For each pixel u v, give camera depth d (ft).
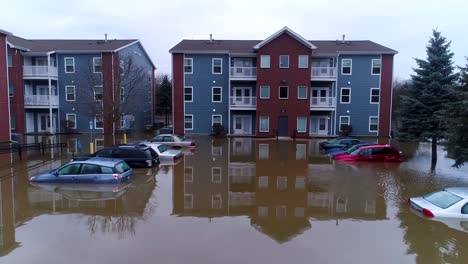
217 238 31.24
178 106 125.39
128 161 62.54
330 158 76.43
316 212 39.29
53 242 30.19
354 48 124.26
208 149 90.22
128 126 134.92
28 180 52.49
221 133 120.67
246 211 39.60
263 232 33.01
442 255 27.89
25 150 81.20
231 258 27.17
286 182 54.13
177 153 74.64
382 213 38.81
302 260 26.94
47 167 62.44
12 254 27.76
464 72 52.60
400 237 31.60
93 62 123.34
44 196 44.65
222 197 45.27
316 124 124.77
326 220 36.58
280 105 119.34
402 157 80.74
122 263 26.18
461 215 34.71
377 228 34.06
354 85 123.54
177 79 124.47
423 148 99.76
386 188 50.31
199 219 36.60
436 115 67.31
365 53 121.49
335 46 127.34
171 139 92.07
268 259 27.07
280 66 118.21
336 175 59.36
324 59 122.72
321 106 120.98
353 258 27.40
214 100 125.29
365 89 123.44
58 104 125.29
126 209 39.81
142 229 33.40
